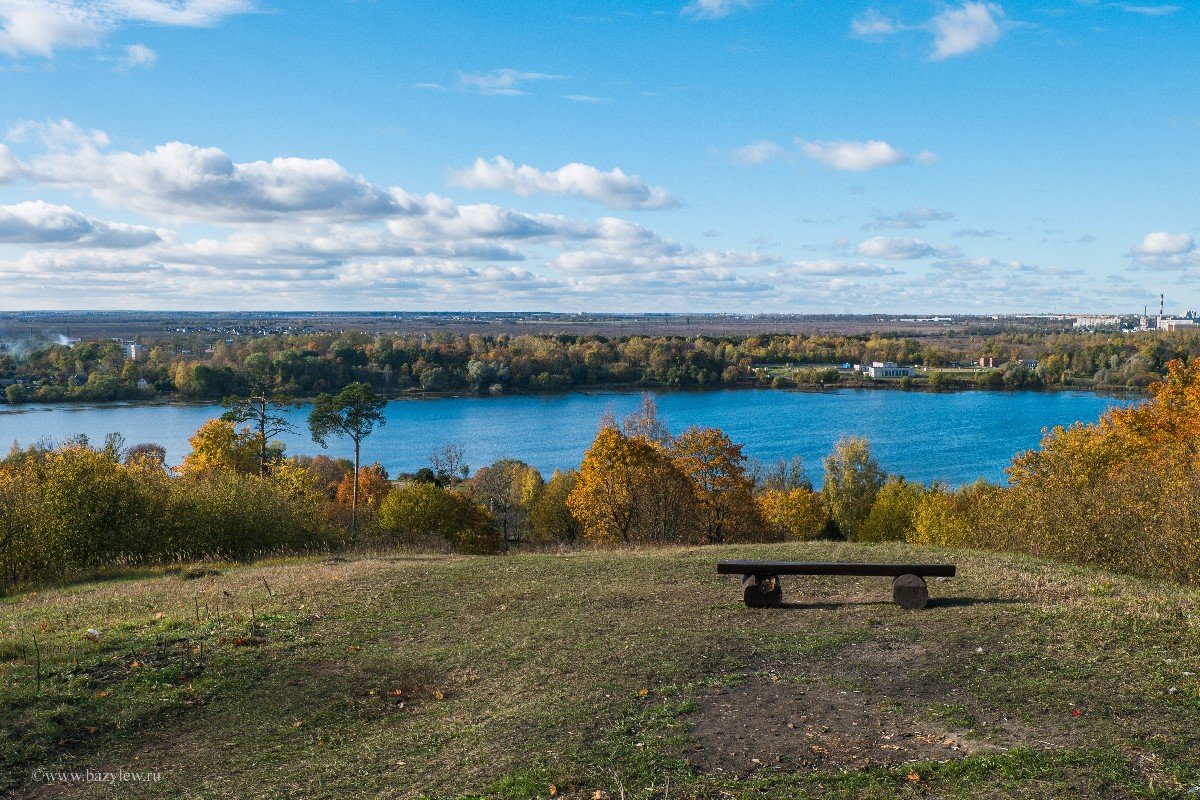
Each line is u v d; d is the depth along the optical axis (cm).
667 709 967
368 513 5247
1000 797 722
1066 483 2541
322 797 814
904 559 1947
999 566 1766
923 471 8912
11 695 1062
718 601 1509
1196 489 1883
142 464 3525
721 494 4281
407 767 869
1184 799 705
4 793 852
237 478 3384
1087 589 1468
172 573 2252
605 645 1236
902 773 778
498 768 843
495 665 1189
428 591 1702
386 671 1197
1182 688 950
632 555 2169
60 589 2056
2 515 2438
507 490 7000
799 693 1008
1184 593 1443
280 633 1381
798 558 2003
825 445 10569
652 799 757
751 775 796
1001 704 941
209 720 1041
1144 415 3388
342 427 5084
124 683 1134
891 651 1158
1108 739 828
